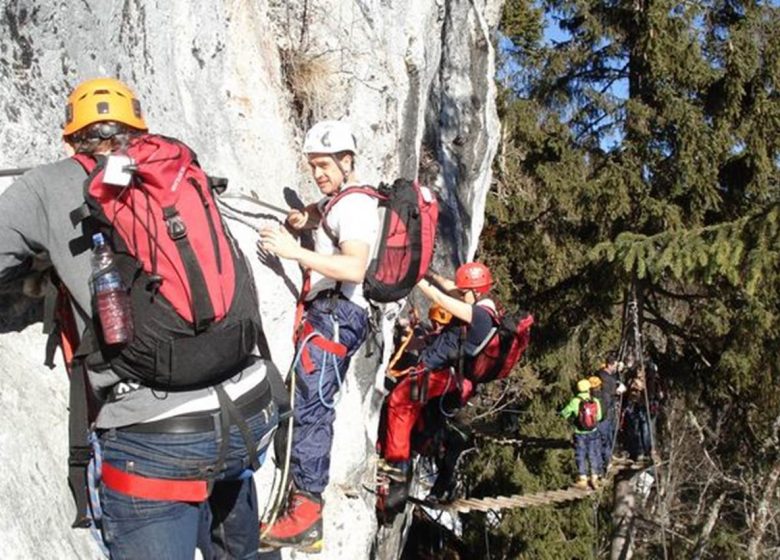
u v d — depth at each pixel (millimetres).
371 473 7375
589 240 17891
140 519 2619
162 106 5086
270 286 5398
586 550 17609
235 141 5777
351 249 4176
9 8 3869
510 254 18375
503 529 17188
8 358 3537
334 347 4660
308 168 6633
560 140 18031
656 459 13750
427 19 9312
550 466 17578
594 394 12211
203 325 2566
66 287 2703
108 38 4621
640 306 16203
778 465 16375
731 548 17922
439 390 7777
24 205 2650
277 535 4508
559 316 17969
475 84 11477
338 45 7156
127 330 2535
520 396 18141
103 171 2537
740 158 17453
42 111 4020
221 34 5848
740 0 17641
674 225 16750
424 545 14758
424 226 4812
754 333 14953
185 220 2598
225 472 2746
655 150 17250
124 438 2611
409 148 9000
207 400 2633
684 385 17719
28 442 3264
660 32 16781
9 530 2857
